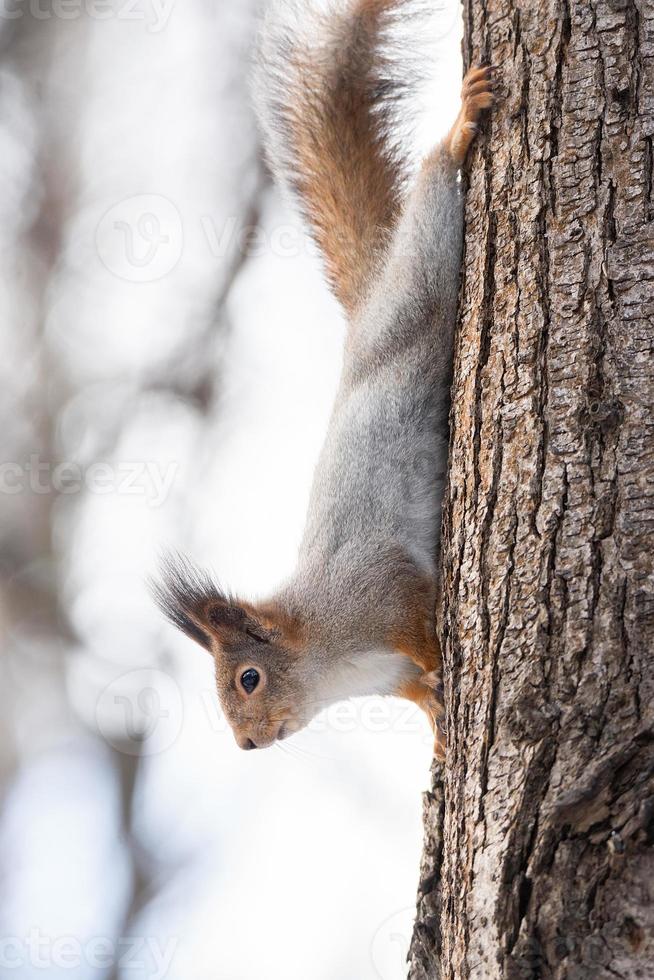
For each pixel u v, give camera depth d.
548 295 7.66
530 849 6.72
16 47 21.83
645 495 7.05
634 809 6.54
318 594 10.48
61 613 19.81
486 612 7.48
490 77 8.45
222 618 11.12
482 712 7.30
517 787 6.89
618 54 7.77
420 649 10.05
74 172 21.48
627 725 6.72
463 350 8.28
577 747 6.79
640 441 7.15
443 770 9.20
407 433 9.93
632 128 7.63
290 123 12.20
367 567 10.12
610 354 7.34
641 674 6.79
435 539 9.95
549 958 6.48
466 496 7.89
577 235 7.63
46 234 21.20
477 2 8.75
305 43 12.15
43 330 20.91
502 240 8.07
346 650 10.41
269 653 10.84
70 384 20.61
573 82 7.87
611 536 7.08
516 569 7.37
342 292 11.60
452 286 9.60
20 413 20.56
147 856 18.36
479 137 8.52
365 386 10.19
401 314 9.88
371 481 10.09
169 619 11.72
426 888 8.70
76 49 21.97
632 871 6.45
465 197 8.80
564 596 7.12
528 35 8.20
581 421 7.34
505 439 7.65
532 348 7.64
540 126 7.98
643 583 6.93
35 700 19.64
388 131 11.94
